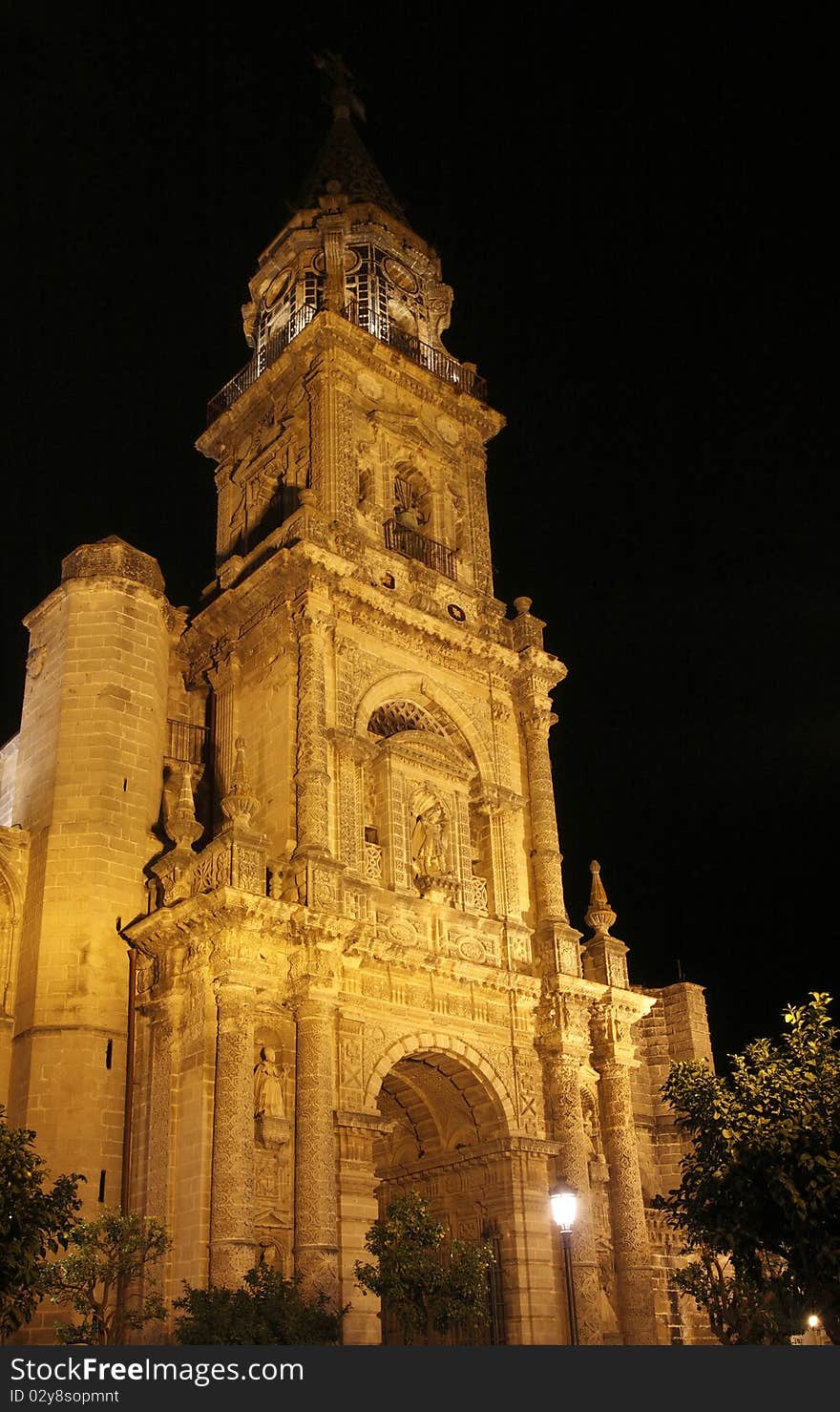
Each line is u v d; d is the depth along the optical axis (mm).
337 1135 30453
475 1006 35500
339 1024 31844
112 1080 31688
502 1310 33000
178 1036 31031
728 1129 22594
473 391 47938
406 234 49625
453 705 40031
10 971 33438
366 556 39281
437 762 37969
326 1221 28938
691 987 46125
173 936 31641
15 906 34031
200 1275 27719
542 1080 36469
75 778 34938
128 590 37844
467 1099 35781
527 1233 33781
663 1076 44969
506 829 39406
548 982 37219
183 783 34500
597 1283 34219
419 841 37031
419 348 46938
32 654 38688
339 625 37562
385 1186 37188
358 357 43219
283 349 44469
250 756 36844
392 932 34188
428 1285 26219
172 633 40406
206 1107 29453
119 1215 25609
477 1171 35125
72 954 32656
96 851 33875
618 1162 37312
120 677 36562
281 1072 31016
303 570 36969
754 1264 22828
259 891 31297
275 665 37219
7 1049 32438
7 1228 20812
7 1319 20469
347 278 47188
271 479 43469
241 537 43188
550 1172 35344
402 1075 36219
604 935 40438
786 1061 24172
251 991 30188
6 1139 21672
